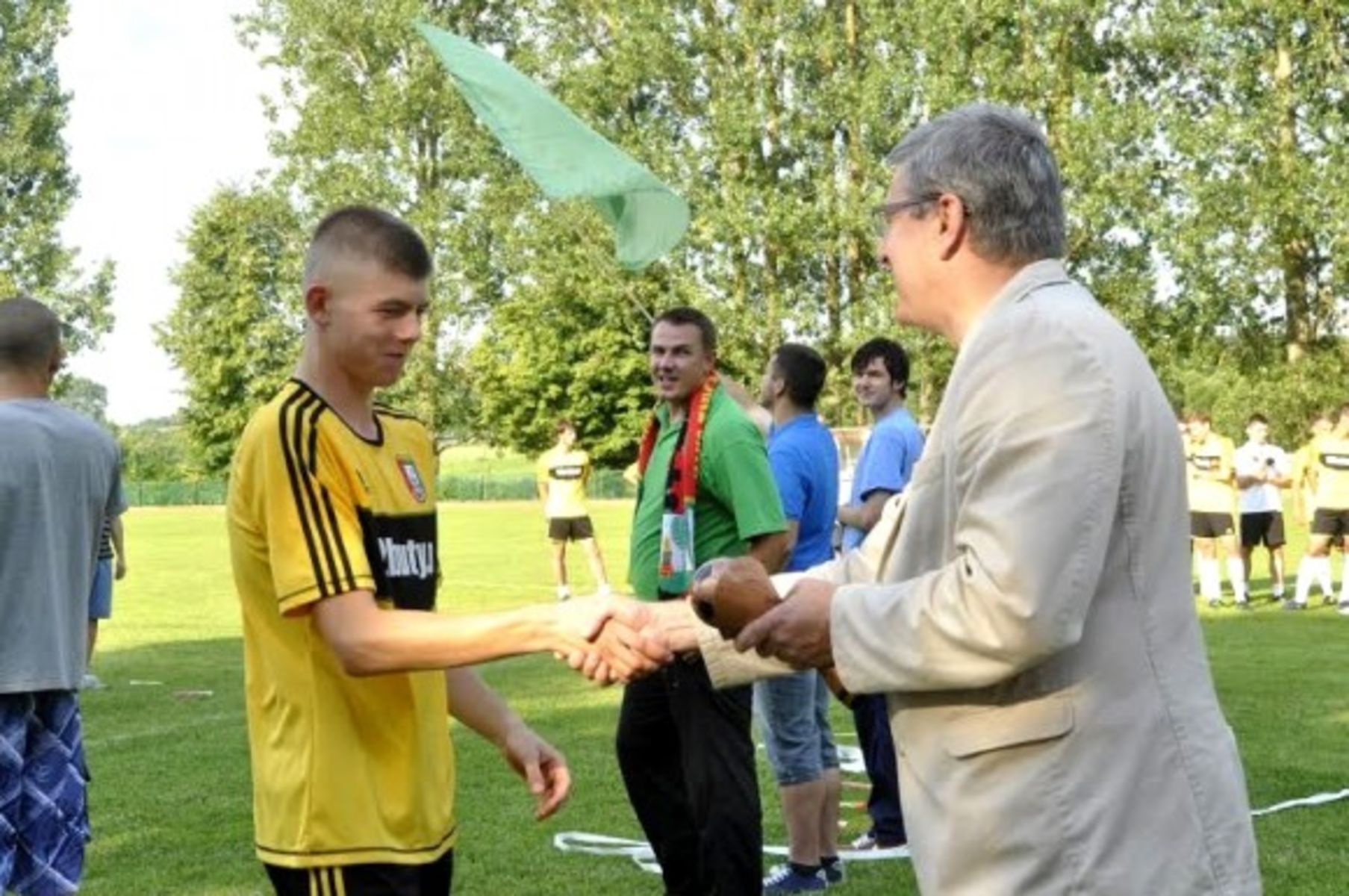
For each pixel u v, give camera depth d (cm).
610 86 3719
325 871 319
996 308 260
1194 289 3225
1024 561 238
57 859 532
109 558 794
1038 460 242
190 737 993
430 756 334
